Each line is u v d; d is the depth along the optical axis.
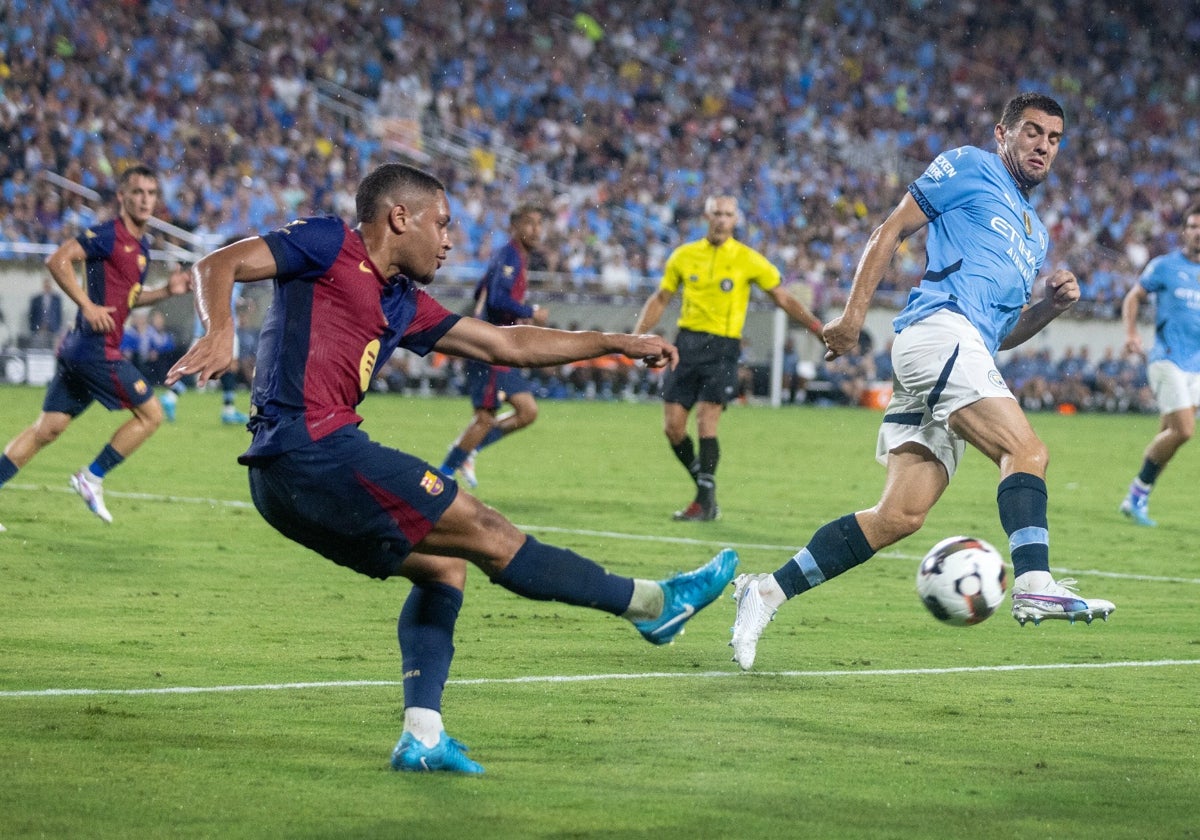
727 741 9.59
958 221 12.16
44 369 51.06
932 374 11.73
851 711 10.60
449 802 7.97
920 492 11.76
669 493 27.44
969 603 10.44
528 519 22.91
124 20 60.91
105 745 9.09
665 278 23.42
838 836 7.49
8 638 12.67
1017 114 12.36
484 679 11.47
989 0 86.38
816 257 68.69
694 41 78.06
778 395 62.06
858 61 81.50
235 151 58.84
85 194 54.56
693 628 14.16
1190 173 82.19
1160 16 88.38
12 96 55.59
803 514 24.59
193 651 12.34
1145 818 7.92
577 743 9.43
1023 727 10.16
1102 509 27.22
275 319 8.53
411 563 8.89
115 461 20.14
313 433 8.38
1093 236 75.88
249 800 7.93
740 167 72.50
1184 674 12.32
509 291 24.58
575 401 58.78
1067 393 65.50
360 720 9.93
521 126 69.56
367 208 8.66
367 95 66.88
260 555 18.36
